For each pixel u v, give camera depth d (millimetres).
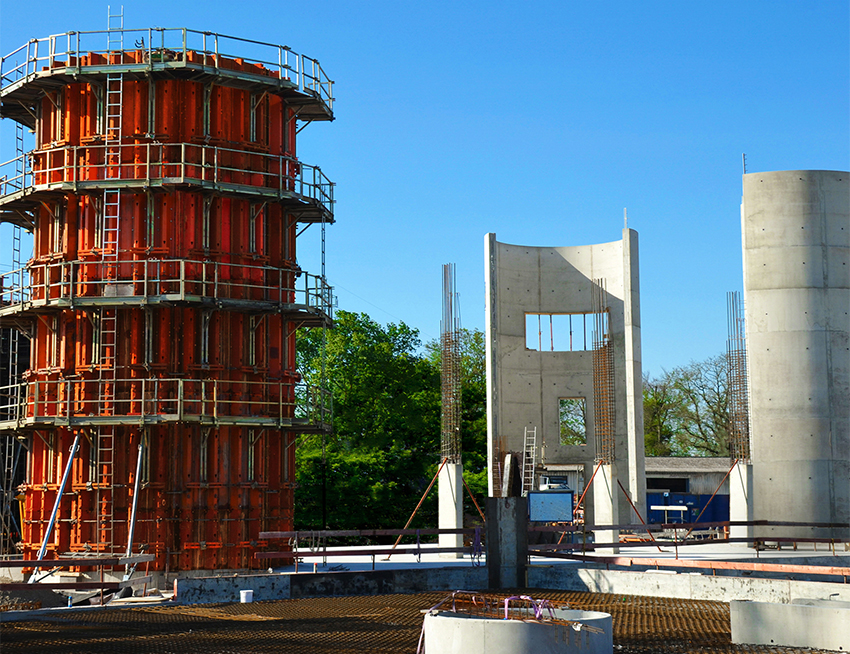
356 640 19547
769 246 47469
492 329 45719
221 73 34156
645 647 18766
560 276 49406
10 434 37531
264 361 35719
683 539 48781
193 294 33719
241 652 17984
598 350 46625
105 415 33656
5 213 38000
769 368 47156
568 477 52906
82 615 23906
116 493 33531
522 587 29406
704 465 64938
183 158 33500
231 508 34219
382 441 67312
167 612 24375
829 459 46375
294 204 36250
